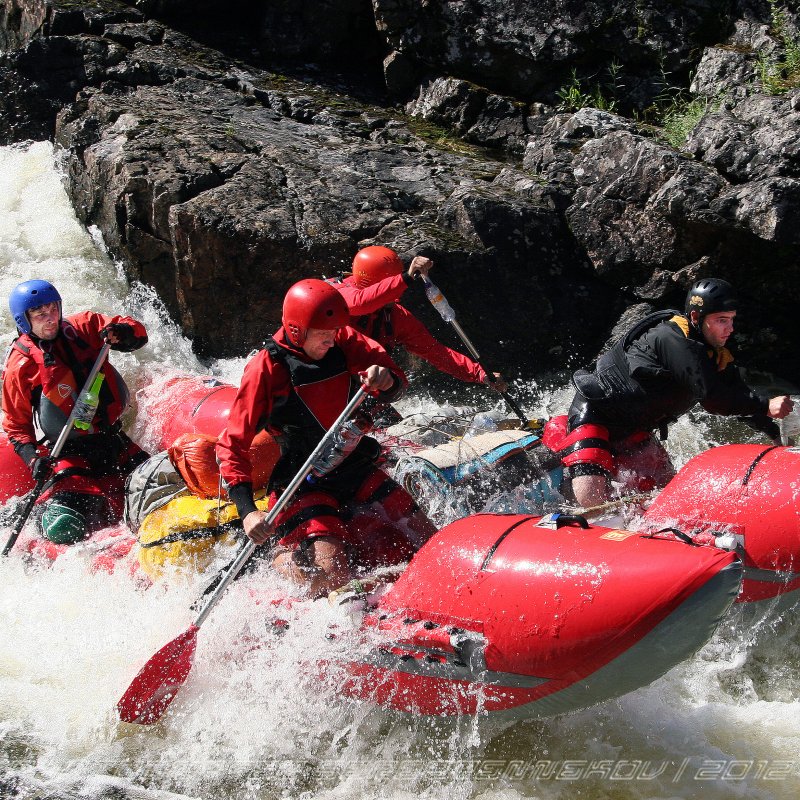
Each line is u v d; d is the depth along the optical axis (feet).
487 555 39.34
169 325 84.58
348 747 43.37
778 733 42.50
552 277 82.94
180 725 44.93
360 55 108.27
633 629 35.81
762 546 46.09
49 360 54.85
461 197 82.48
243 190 82.53
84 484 56.49
